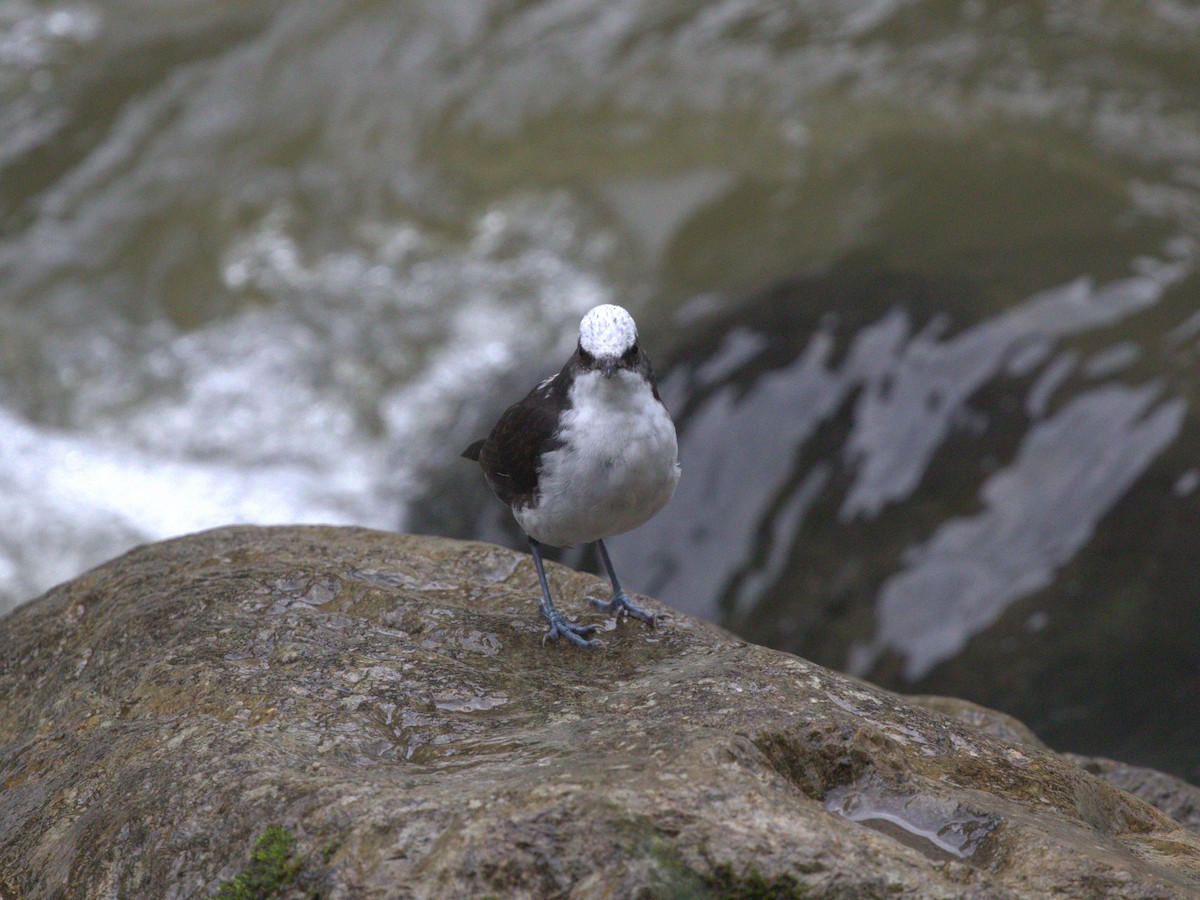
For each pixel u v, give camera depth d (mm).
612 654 7145
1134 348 15711
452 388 19922
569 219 22547
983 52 23766
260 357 20703
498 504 17250
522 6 27000
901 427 15445
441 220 23031
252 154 24594
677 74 24922
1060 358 15773
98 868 5559
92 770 6215
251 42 26750
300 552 8531
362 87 25625
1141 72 22750
